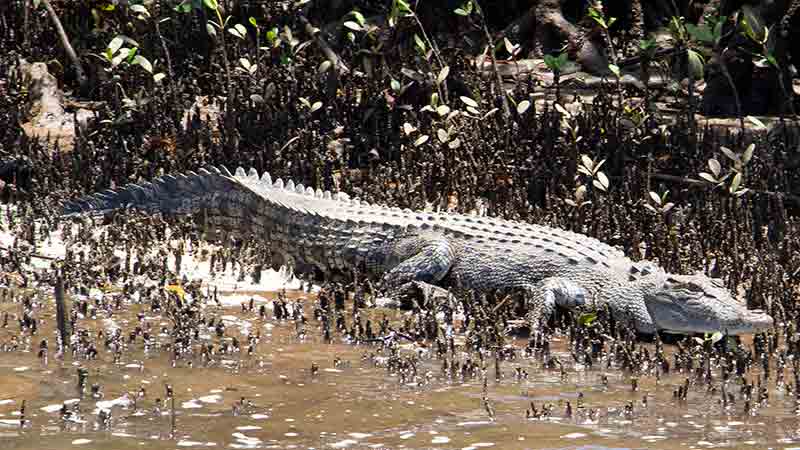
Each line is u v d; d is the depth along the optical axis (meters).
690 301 26.08
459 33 50.81
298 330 25.75
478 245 29.58
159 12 46.22
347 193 36.03
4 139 38.03
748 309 25.86
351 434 18.97
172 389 21.09
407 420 19.86
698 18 52.03
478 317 26.22
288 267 31.25
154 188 34.00
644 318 26.95
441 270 29.25
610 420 20.22
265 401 20.77
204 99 42.72
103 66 43.47
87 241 32.06
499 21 53.06
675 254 30.53
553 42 50.12
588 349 25.52
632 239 32.22
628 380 23.19
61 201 34.66
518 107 38.19
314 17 51.19
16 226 33.19
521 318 28.42
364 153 39.22
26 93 41.09
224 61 41.03
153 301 27.17
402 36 48.09
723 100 44.72
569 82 47.31
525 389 22.20
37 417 19.39
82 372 21.02
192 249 32.41
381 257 30.33
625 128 39.31
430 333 25.88
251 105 40.34
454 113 37.72
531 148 38.66
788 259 31.81
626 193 35.03
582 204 33.50
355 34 48.44
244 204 32.59
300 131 38.59
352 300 29.39
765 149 38.94
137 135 39.47
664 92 46.66
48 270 29.78
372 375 22.77
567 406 20.44
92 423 19.19
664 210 32.88
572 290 27.67
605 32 42.56
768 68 44.34
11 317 26.00
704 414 20.80
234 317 27.05
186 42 45.91
